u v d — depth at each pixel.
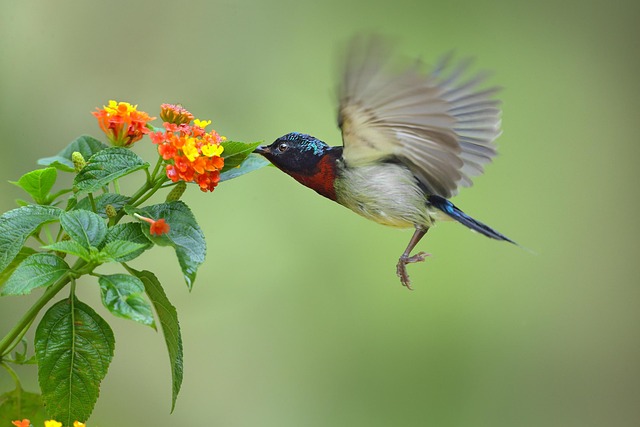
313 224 3.14
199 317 3.02
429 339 3.21
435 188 2.51
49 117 2.84
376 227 3.20
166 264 2.97
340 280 3.16
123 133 2.43
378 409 3.12
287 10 3.21
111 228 2.39
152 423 2.80
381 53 2.39
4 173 2.75
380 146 2.49
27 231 2.39
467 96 2.50
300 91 3.16
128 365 2.82
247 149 2.41
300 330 3.10
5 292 2.37
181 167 2.39
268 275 3.10
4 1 2.84
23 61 2.83
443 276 3.29
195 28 3.09
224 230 3.08
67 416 2.38
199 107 3.07
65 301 2.39
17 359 2.40
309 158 2.50
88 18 2.94
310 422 3.05
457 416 3.21
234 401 2.97
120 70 2.97
